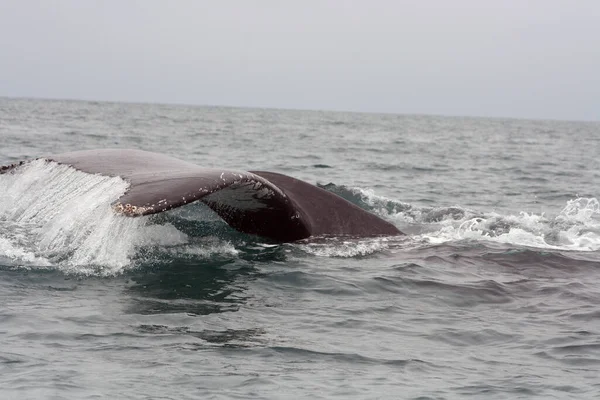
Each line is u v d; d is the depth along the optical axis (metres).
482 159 123.44
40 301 25.86
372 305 27.73
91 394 18.86
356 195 53.03
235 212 34.50
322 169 90.56
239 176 30.28
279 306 26.91
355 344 23.55
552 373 21.84
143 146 114.44
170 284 28.55
